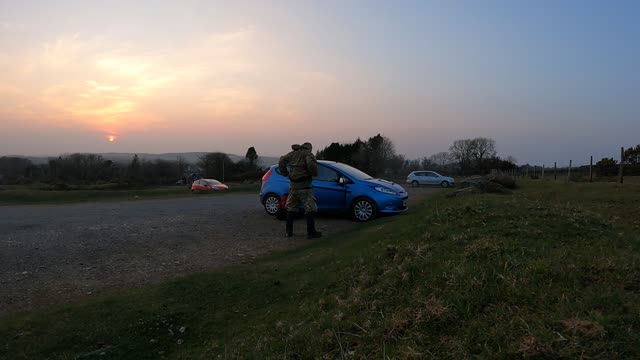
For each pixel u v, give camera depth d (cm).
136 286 535
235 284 518
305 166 821
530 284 312
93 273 595
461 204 623
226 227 972
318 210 1069
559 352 233
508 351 244
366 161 6812
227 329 414
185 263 646
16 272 601
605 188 1373
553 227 464
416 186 4094
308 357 311
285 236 850
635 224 714
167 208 1498
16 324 414
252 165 7512
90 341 389
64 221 1148
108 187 4959
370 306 362
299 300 455
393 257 458
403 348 280
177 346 391
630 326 245
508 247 395
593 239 426
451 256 404
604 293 285
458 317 296
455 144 8306
